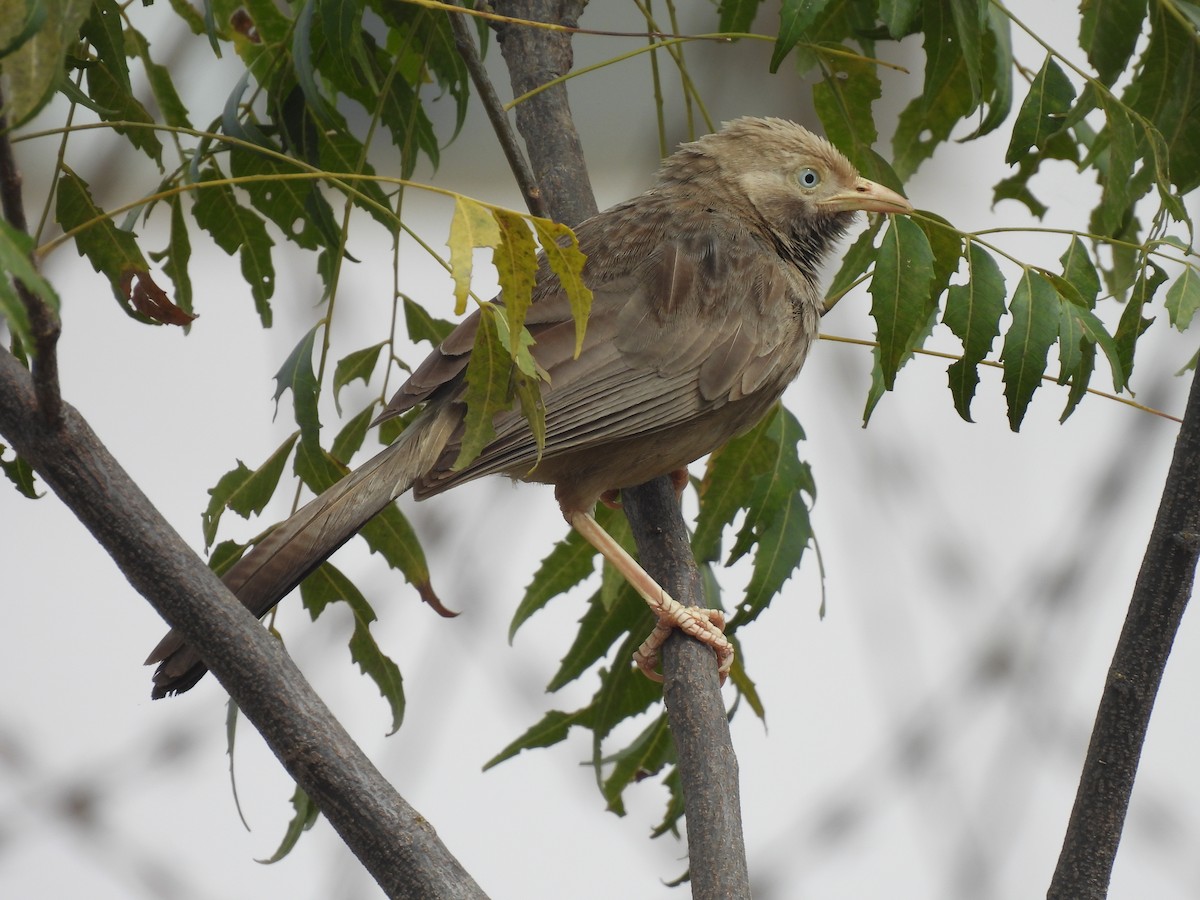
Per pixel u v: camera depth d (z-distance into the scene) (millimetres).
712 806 8016
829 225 11594
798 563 9938
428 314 10844
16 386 6035
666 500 10211
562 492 10242
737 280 10570
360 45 9367
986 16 8875
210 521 9820
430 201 17297
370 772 6375
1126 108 9578
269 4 10805
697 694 8875
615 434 9922
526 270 6039
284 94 10172
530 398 6504
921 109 11359
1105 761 7391
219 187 10258
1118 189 9695
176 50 11773
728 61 14984
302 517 8828
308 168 6789
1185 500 7320
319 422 9156
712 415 10383
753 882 9984
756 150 11398
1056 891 7434
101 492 6145
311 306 13023
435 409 9359
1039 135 9477
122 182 14375
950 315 8156
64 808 9352
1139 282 9016
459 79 10477
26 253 4941
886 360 7988
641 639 10508
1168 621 7344
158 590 6258
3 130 5348
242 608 6355
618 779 10773
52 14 5449
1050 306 8211
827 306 9500
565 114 10891
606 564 10430
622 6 17375
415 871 6285
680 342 10219
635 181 17391
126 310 8844
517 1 10844
